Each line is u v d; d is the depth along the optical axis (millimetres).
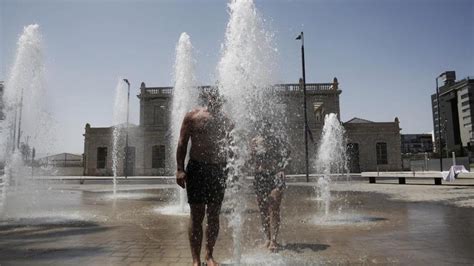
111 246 4645
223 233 5531
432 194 12750
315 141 37125
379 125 39688
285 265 3707
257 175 4719
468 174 16422
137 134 41531
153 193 14898
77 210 8656
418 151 93875
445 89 80000
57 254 4207
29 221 6879
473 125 71125
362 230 5762
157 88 41875
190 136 3627
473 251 4262
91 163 41188
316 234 5434
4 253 4258
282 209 8789
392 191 14539
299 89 38438
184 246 4633
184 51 13625
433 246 4531
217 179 3590
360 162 39469
